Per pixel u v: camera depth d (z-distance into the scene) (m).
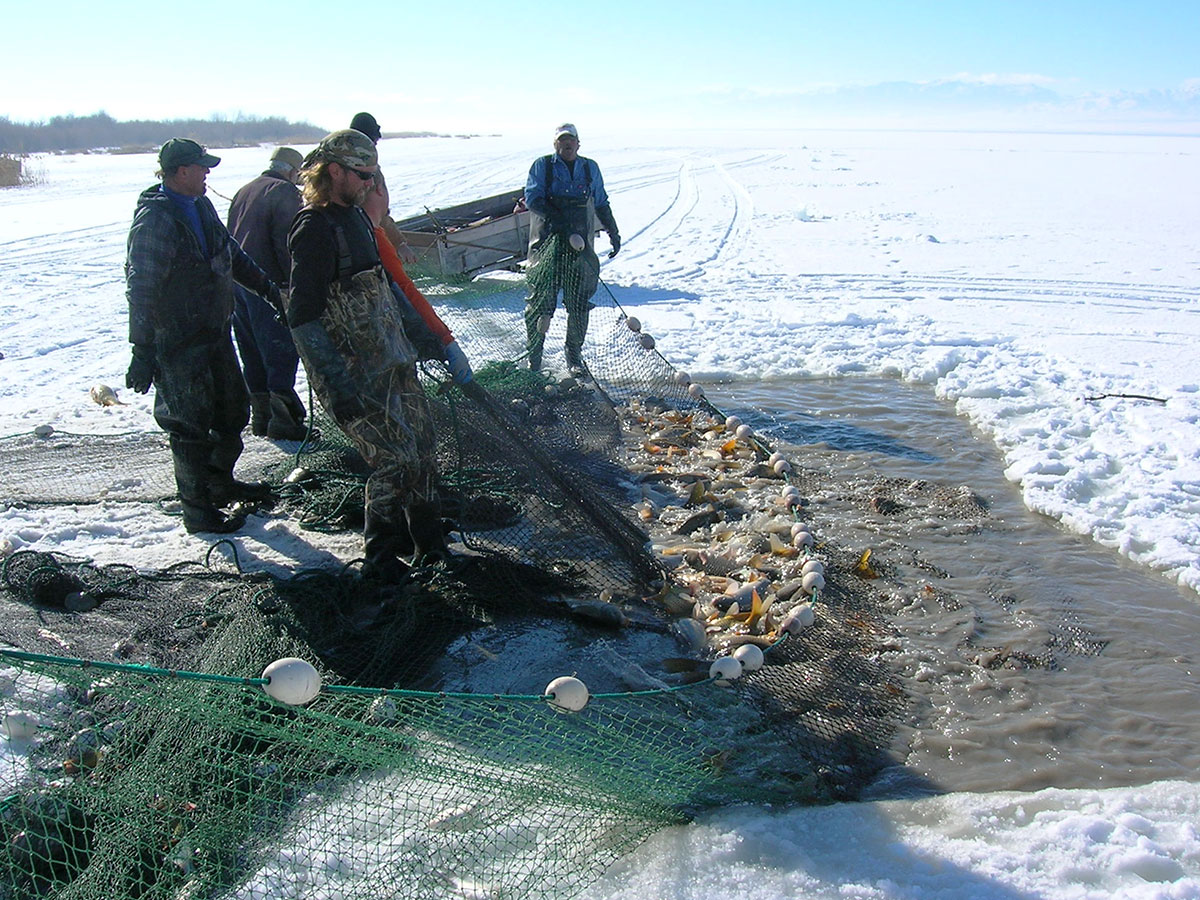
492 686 3.50
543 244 7.27
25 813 2.47
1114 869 2.71
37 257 14.04
